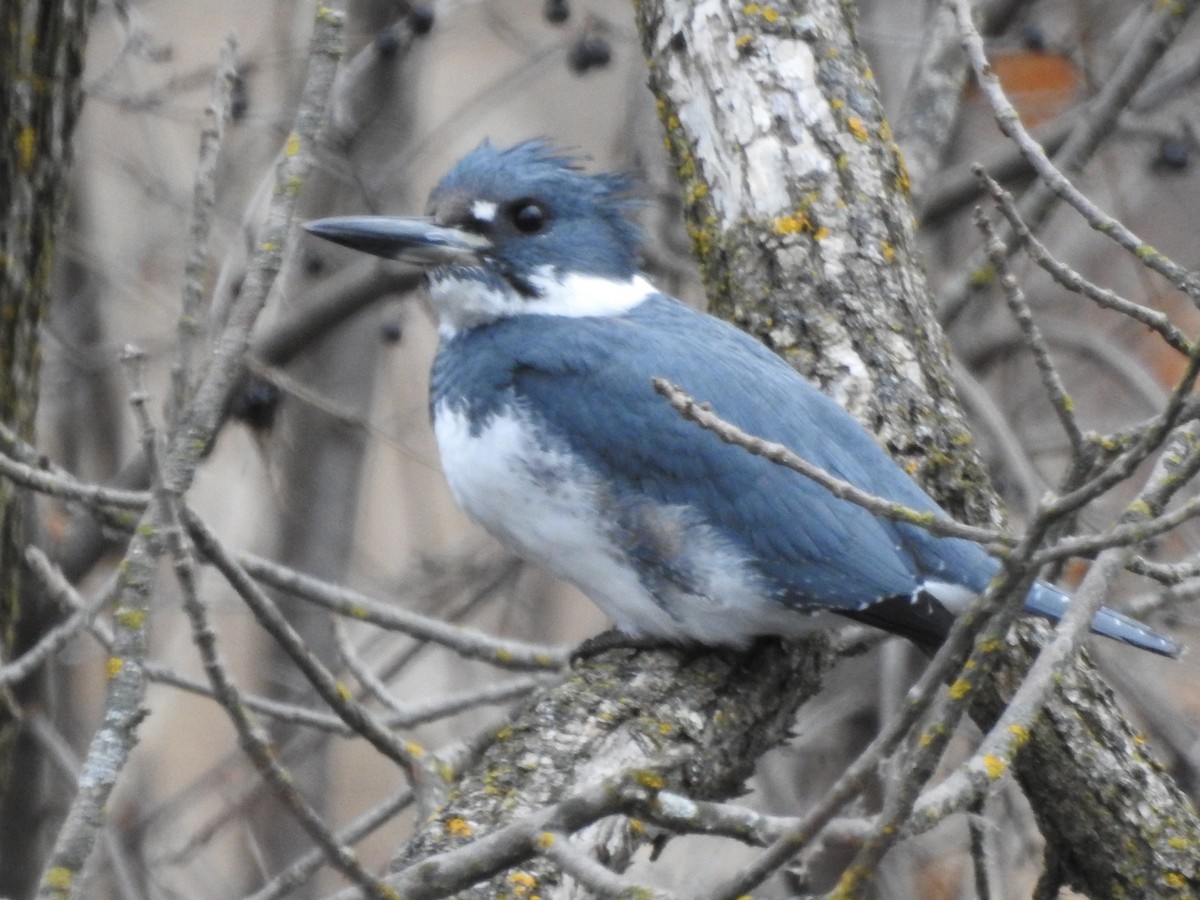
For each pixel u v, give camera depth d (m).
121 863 10.30
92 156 13.26
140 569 5.33
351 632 13.04
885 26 12.18
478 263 7.79
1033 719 5.10
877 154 8.03
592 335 7.45
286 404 12.09
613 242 7.99
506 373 7.42
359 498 12.59
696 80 8.12
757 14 8.10
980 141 12.88
